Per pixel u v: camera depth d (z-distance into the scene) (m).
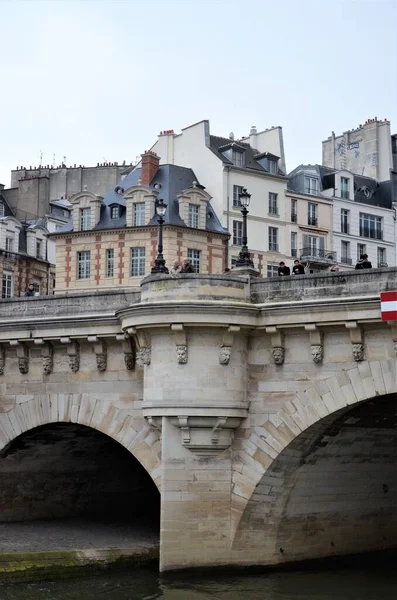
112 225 70.50
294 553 34.94
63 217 87.19
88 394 36.62
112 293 35.75
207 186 72.88
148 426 34.84
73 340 36.47
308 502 35.22
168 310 31.31
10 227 79.38
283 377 31.64
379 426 34.06
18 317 38.00
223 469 32.31
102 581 33.53
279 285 31.59
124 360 35.69
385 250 83.19
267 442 31.77
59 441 41.88
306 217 77.44
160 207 34.09
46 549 36.06
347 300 29.47
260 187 74.38
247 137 81.69
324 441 32.91
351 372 30.12
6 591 32.03
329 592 31.17
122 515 48.22
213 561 32.16
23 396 38.53
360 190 83.00
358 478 37.19
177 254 68.00
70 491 46.34
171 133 76.38
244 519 32.25
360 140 87.88
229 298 31.62
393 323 28.84
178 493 32.00
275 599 30.03
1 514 43.44
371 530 38.84
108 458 46.22
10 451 41.12
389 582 32.78
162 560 31.91
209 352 31.78
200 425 31.72
